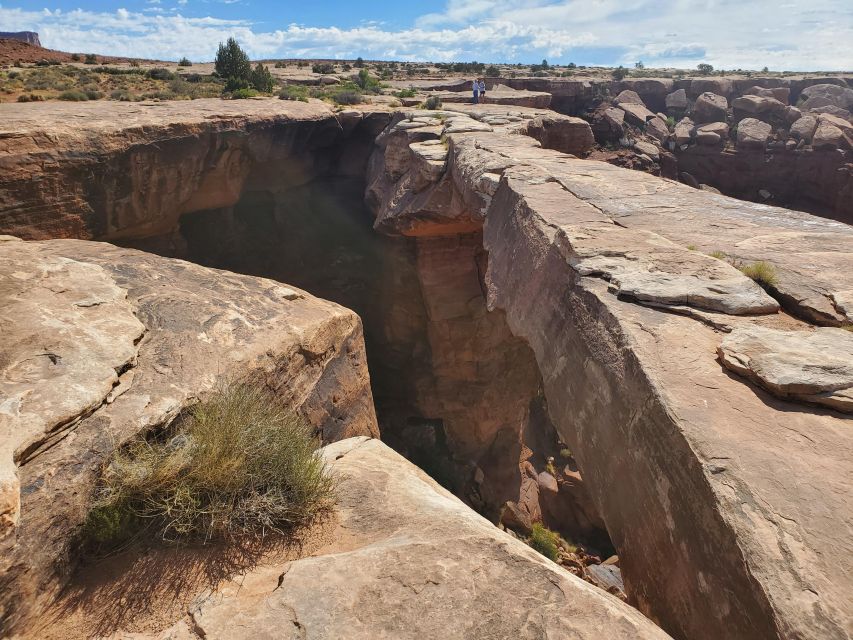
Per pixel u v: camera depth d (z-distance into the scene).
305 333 6.63
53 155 15.56
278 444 4.39
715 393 3.96
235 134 20.59
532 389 25.83
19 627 3.17
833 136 50.25
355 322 7.92
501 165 12.03
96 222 17.41
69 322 5.16
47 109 19.11
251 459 4.21
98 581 3.50
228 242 24.41
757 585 2.68
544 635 2.82
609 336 5.18
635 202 8.99
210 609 3.21
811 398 3.72
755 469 3.25
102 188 17.08
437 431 25.92
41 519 3.44
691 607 3.36
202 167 20.31
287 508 4.05
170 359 5.23
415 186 17.89
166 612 3.28
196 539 3.85
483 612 2.98
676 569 3.59
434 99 28.45
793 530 2.86
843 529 2.82
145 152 17.80
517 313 8.27
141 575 3.54
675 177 52.97
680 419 3.72
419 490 4.55
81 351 4.77
